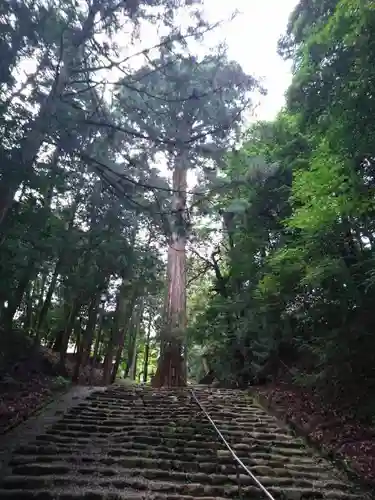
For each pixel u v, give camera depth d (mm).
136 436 6602
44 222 6449
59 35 5008
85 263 8859
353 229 6969
